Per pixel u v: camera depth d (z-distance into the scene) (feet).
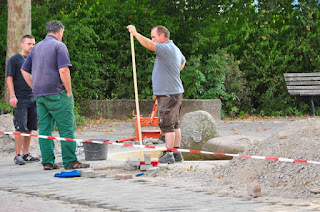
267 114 92.02
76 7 87.97
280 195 26.08
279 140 31.58
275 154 30.40
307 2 92.02
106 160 40.06
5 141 48.98
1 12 86.22
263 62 91.61
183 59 39.50
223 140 44.75
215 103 82.99
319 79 91.20
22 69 37.32
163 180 30.96
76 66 81.00
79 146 47.03
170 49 37.35
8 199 25.16
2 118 51.60
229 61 88.84
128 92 86.58
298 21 94.27
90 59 82.89
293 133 31.63
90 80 82.79
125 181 30.27
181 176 32.22
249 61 91.61
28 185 29.27
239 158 31.89
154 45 36.88
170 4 90.38
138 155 44.86
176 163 37.50
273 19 94.32
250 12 93.40
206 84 87.97
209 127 50.06
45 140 36.27
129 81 86.94
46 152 36.24
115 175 32.01
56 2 87.76
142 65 86.89
